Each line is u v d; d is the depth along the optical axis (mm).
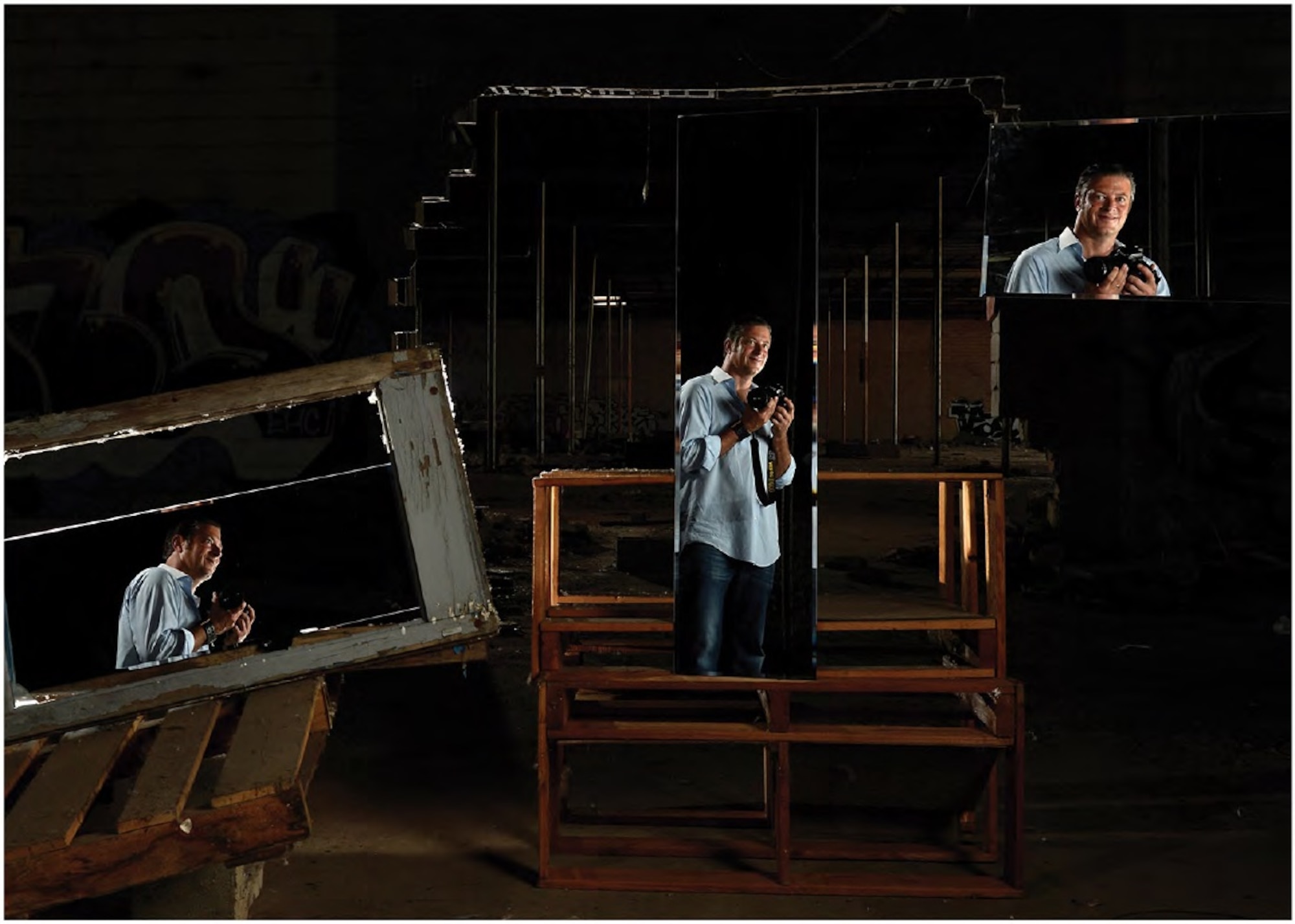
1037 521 10531
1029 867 4047
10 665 3604
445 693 6336
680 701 4492
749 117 3717
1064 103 6324
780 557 3779
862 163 15453
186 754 3441
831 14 6512
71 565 7695
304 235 7520
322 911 3652
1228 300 4605
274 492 8430
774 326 3744
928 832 4367
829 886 3830
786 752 3834
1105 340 8852
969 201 18203
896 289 21031
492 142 12992
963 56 6391
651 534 12344
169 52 7473
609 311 28766
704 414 3781
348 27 7320
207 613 5555
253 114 7457
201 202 7535
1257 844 4254
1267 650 7219
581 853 4168
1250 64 6227
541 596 3975
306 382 3693
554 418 29672
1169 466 8820
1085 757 5273
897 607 4121
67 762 3465
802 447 3766
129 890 3473
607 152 13633
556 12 6879
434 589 3707
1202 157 4602
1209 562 8711
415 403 3717
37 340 7645
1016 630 7793
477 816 4551
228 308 7578
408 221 7496
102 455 7852
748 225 3740
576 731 3875
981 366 32031
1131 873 3988
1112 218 4672
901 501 16344
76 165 7566
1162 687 6402
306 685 3965
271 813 3156
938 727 4027
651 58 6730
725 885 3836
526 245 23156
